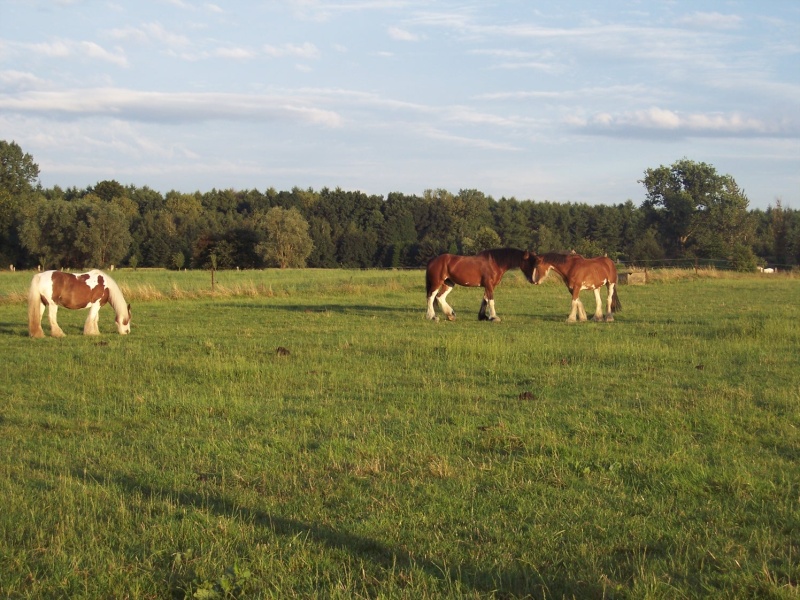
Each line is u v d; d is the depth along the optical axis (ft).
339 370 40.09
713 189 266.98
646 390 34.50
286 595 14.82
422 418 29.22
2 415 30.63
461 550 16.90
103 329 61.46
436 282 65.46
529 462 23.30
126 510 19.30
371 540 17.47
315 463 23.62
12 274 179.52
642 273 120.57
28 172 284.20
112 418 30.09
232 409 31.07
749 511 19.25
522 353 45.06
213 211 358.23
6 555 16.70
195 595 14.64
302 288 106.83
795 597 14.29
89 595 15.03
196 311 76.28
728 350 45.73
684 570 15.70
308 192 395.14
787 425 27.66
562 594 14.79
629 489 21.09
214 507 19.83
